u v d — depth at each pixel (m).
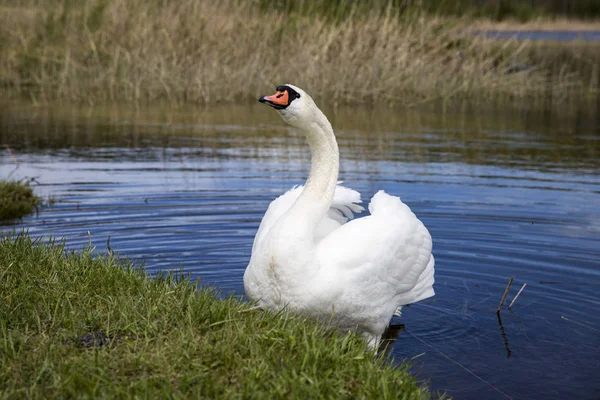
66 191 8.78
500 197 8.67
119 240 6.97
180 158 10.77
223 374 3.90
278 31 18.09
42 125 13.48
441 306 5.90
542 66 21.64
